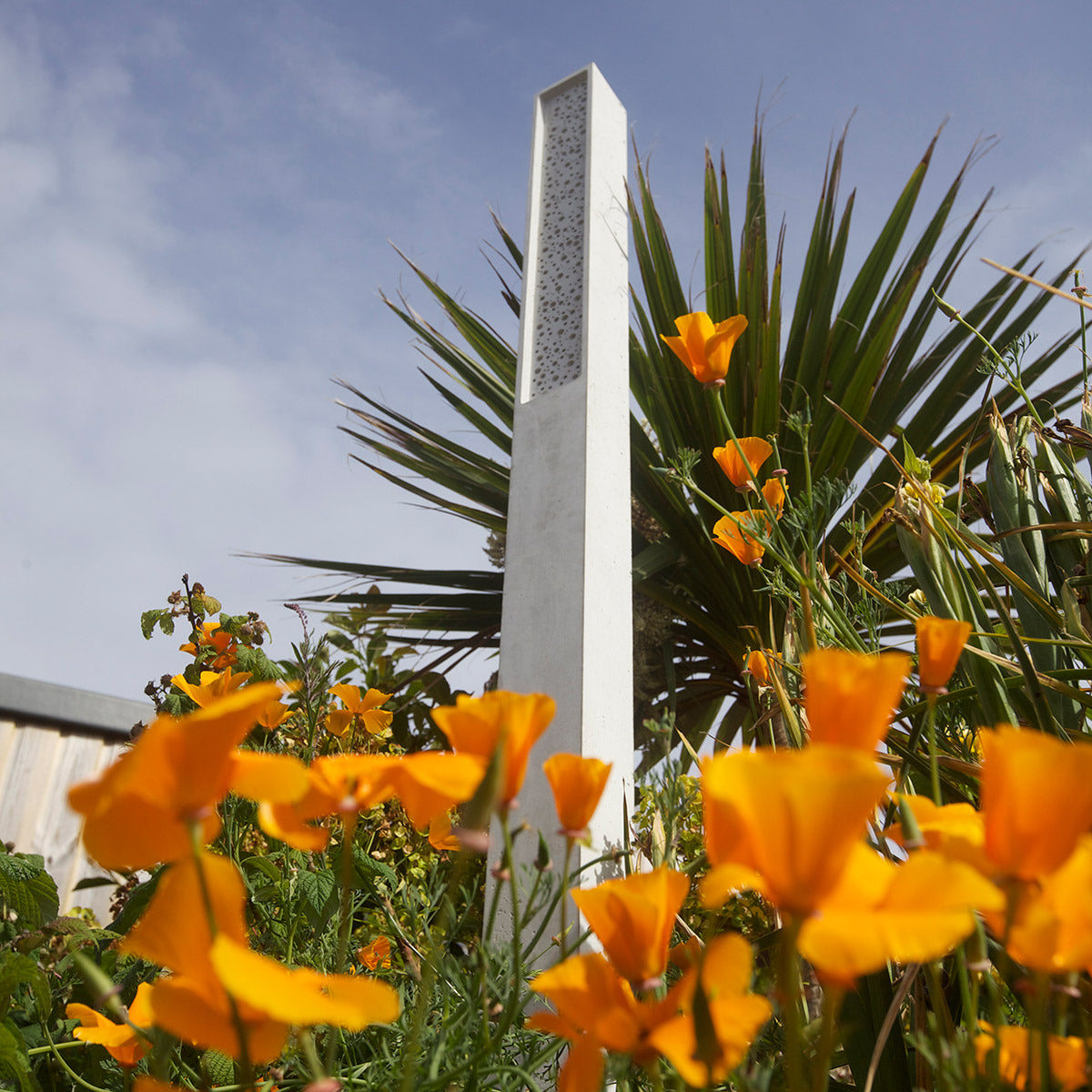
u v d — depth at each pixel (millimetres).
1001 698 796
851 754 229
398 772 331
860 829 225
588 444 2121
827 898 229
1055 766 265
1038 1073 297
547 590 2010
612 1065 360
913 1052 677
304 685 1159
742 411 3619
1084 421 1176
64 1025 930
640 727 3666
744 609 3537
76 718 2359
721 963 263
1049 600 1005
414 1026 379
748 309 3611
